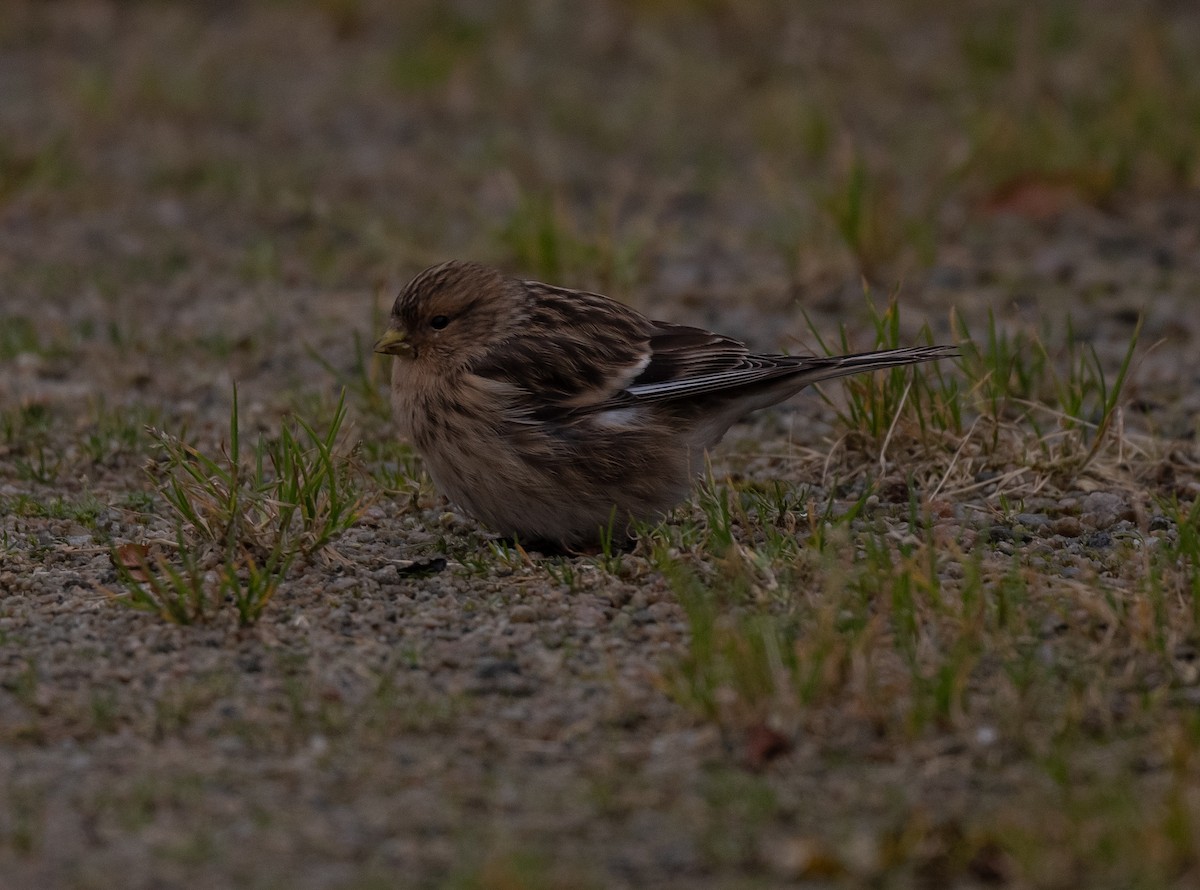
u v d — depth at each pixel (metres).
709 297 16.25
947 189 18.86
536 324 10.62
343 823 7.46
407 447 12.47
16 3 25.39
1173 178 18.61
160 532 10.87
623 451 10.41
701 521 10.88
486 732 8.31
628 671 8.88
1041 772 7.84
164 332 15.27
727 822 7.47
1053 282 16.45
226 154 20.53
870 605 9.32
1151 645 8.82
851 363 10.65
